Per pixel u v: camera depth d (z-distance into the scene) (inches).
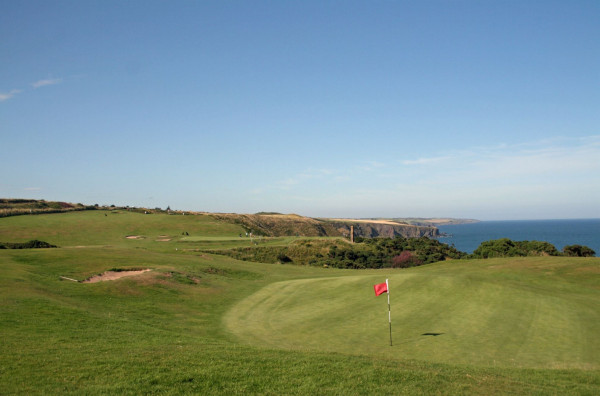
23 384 384.5
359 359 554.3
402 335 791.7
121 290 1076.5
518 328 817.5
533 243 2844.5
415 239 3767.2
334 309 1035.3
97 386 392.5
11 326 611.8
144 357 499.8
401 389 430.9
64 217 3722.9
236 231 3666.3
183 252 2169.0
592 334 772.0
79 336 600.4
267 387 417.7
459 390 441.1
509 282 1385.3
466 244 7313.0
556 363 617.3
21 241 2751.0
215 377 438.0
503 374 526.0
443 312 960.3
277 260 2632.9
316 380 444.1
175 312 961.5
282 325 889.5
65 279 1117.7
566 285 1315.2
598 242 6535.4
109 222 3604.8
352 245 3339.1
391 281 1315.2
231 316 978.7
